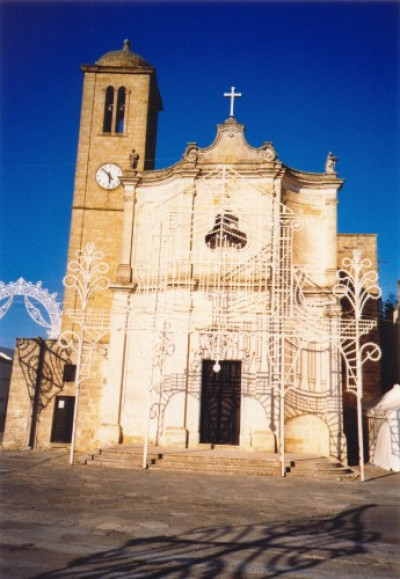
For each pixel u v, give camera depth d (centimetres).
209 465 1762
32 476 1564
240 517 1064
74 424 1878
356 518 1095
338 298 2195
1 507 1083
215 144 2323
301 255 2275
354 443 2644
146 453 1783
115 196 2981
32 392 2500
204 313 2177
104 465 1817
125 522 980
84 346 2511
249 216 2242
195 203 2297
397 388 2316
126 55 3244
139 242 2369
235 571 708
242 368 2111
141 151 3041
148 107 3122
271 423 2033
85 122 3084
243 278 2195
